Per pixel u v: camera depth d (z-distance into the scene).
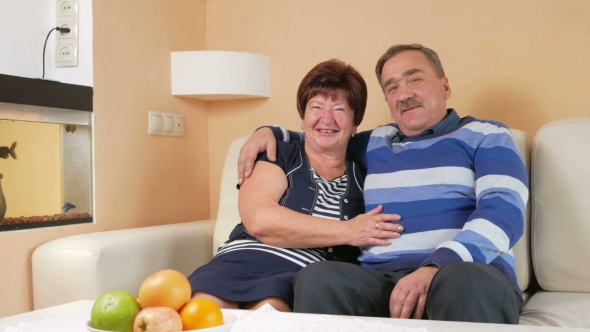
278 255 1.87
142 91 2.64
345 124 1.99
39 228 2.18
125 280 2.05
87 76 2.41
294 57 2.85
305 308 1.54
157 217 2.72
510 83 2.44
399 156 1.96
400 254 1.82
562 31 2.35
